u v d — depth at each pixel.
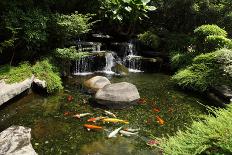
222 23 11.67
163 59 10.45
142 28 12.39
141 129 5.24
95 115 5.73
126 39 11.47
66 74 8.34
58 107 6.00
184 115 6.05
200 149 1.81
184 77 8.06
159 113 6.07
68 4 9.94
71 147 4.43
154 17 12.43
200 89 7.68
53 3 8.77
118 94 6.34
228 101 6.67
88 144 4.55
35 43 7.35
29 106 5.95
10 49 7.27
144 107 6.35
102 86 7.25
